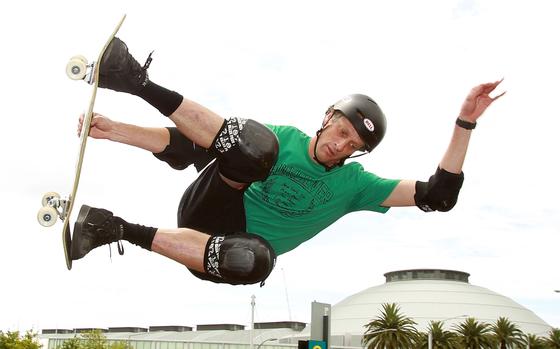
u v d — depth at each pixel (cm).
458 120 475
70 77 413
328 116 489
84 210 435
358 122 468
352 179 514
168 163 509
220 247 447
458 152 487
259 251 446
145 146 500
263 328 9431
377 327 5409
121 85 412
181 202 516
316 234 536
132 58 412
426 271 9869
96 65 402
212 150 435
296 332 9088
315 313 2403
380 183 526
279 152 484
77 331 11312
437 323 5578
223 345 7238
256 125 436
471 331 5834
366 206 536
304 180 485
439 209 515
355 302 9394
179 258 456
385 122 488
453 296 9025
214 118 431
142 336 10256
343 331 8606
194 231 463
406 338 5291
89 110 403
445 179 496
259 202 490
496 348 5800
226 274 447
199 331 9925
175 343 7650
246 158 428
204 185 491
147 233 453
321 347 2362
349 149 477
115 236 443
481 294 9269
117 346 6925
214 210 487
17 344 4453
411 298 9006
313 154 482
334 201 505
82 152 406
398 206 534
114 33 404
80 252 423
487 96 463
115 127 487
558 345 6303
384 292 9388
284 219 494
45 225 435
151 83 419
